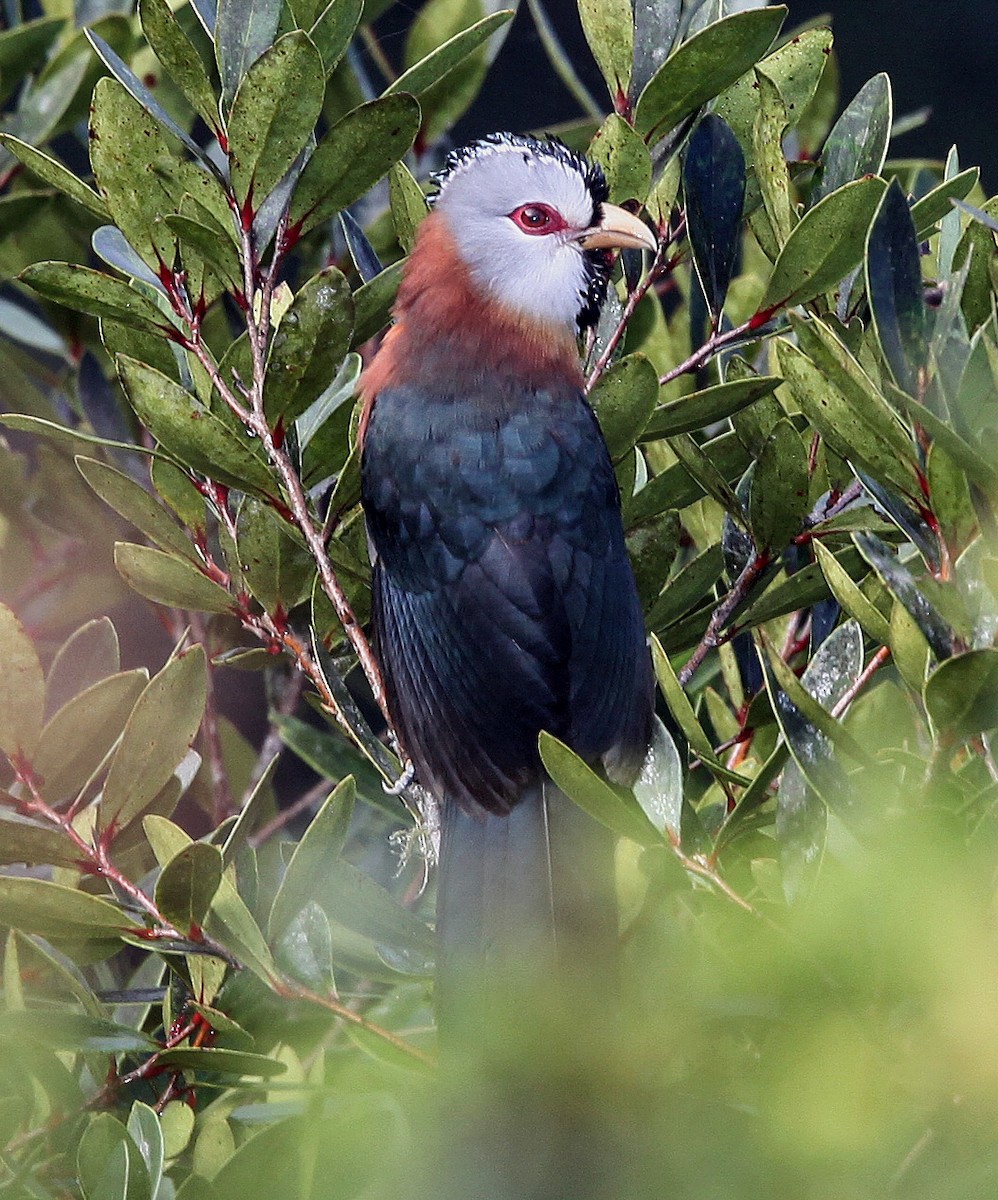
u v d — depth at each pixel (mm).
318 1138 4629
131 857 7051
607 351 7312
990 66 14938
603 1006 2844
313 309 6035
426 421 7586
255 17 6379
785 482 6445
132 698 6109
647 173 7102
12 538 9125
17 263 9266
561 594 7223
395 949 5777
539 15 9109
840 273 6449
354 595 8109
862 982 3164
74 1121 5715
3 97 8820
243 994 5945
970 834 4273
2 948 6387
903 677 4961
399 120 6102
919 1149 2848
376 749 6715
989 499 4660
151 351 7082
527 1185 2693
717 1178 2705
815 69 7215
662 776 5570
